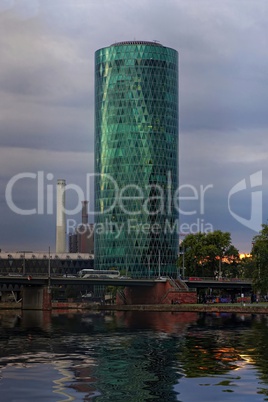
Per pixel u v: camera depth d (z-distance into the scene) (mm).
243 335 109750
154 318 175125
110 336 110812
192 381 62312
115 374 66438
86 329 130125
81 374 66375
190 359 77000
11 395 56656
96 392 58000
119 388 59531
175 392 57781
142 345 94062
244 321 153500
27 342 99750
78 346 93062
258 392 57312
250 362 73750
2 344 96375
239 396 56000
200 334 113062
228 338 103812
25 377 64438
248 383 60969
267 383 60938
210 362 74188
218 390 58250
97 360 76625
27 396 56312
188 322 151750
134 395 56906
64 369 69375
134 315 198750
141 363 74000
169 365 72312
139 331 122625
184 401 54781
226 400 54781
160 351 85750
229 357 78375
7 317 191875
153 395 56875
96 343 97625
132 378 64125
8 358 78250
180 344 94812
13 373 66688
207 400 54969
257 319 163000
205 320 160625
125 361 75750
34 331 125125
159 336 109750
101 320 168250
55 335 113875
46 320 170875
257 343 94812
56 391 58281
